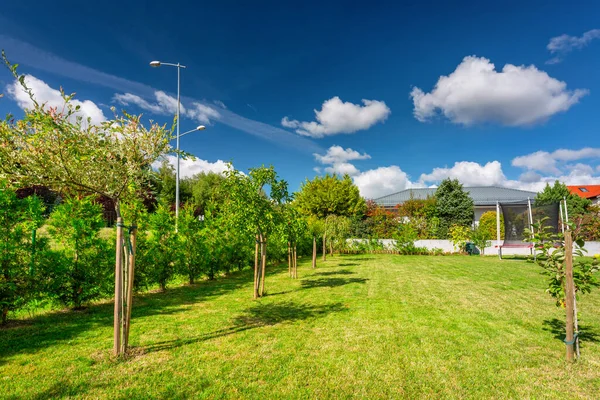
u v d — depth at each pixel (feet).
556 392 9.67
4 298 15.23
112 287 19.93
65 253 18.21
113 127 10.91
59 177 10.61
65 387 9.52
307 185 98.94
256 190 22.45
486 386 10.00
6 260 15.29
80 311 18.26
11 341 13.23
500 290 25.66
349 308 19.67
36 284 16.43
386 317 17.63
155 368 10.95
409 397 9.34
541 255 13.57
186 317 17.54
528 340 14.05
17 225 16.15
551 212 47.85
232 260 35.37
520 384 10.14
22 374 10.32
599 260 12.28
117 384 9.78
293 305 20.49
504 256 58.75
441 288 26.50
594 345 13.55
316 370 10.99
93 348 12.59
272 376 10.49
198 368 11.00
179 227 28.04
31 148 9.91
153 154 11.53
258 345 13.28
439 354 12.47
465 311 18.95
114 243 20.99
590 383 10.21
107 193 11.76
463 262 47.98
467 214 86.69
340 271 37.76
